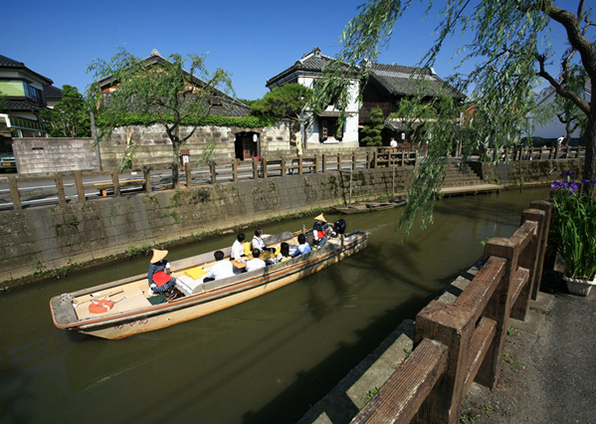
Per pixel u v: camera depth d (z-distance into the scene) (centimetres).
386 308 720
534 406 280
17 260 842
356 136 2531
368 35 504
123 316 588
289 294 794
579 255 439
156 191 1112
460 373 155
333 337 628
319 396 487
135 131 1780
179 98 1165
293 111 2123
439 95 550
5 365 583
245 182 1318
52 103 3105
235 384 525
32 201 1023
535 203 409
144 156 1812
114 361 599
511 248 248
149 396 513
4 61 2373
